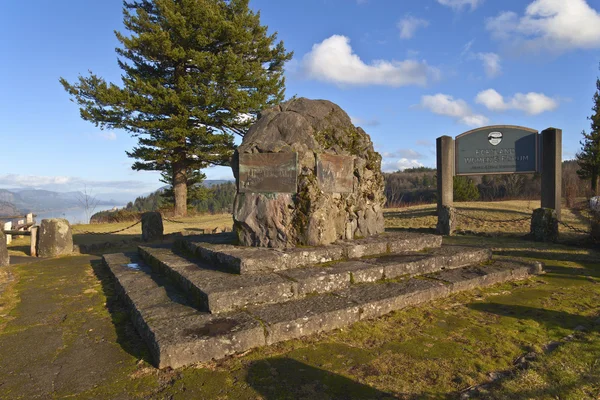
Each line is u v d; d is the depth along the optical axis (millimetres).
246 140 6398
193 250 6391
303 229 5742
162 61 19344
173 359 3217
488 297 5055
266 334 3598
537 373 3002
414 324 4117
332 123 6785
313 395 2779
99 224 18438
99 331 4156
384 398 2734
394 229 12805
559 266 6891
